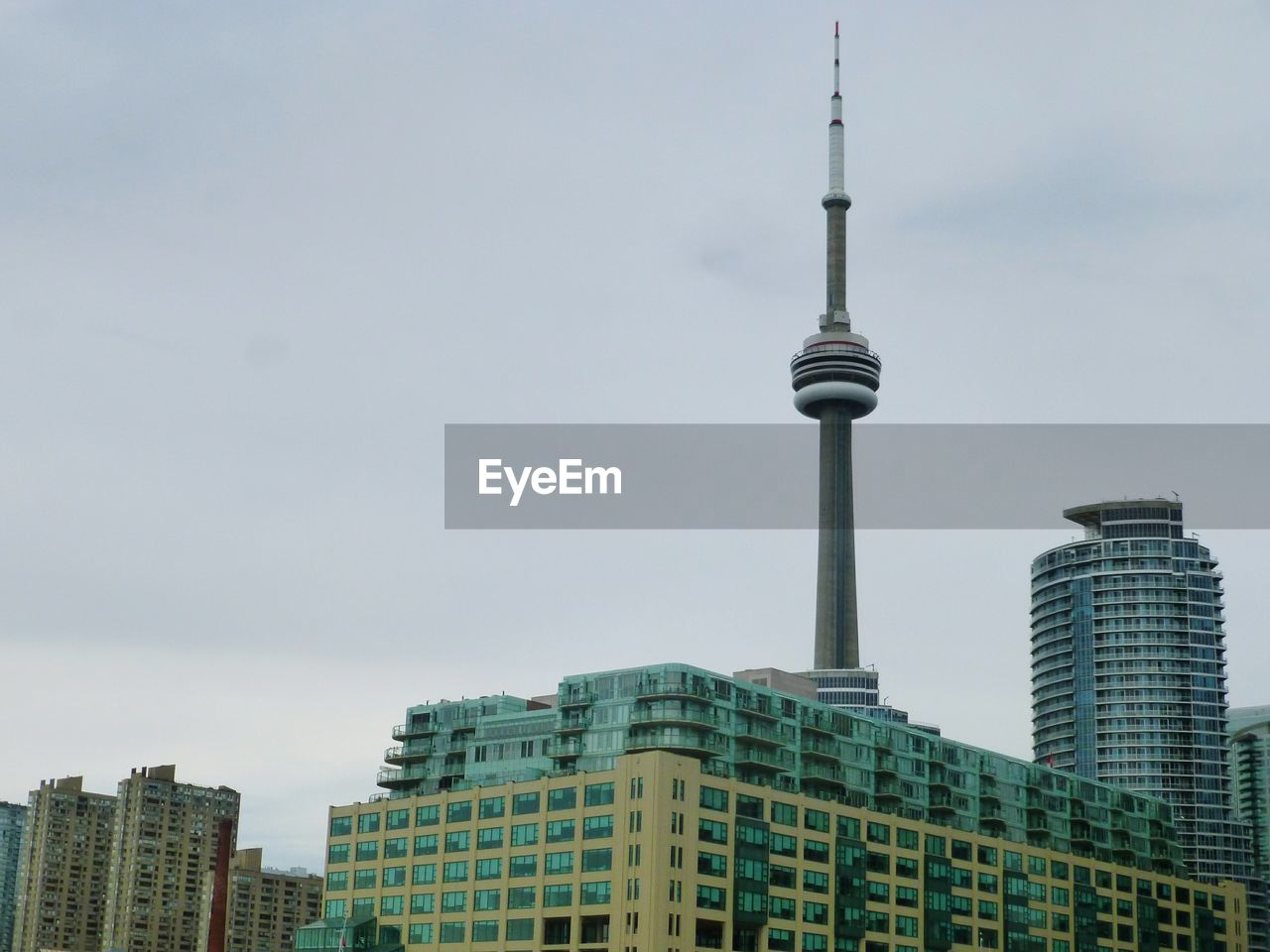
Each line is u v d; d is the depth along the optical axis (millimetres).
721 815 196750
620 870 190125
